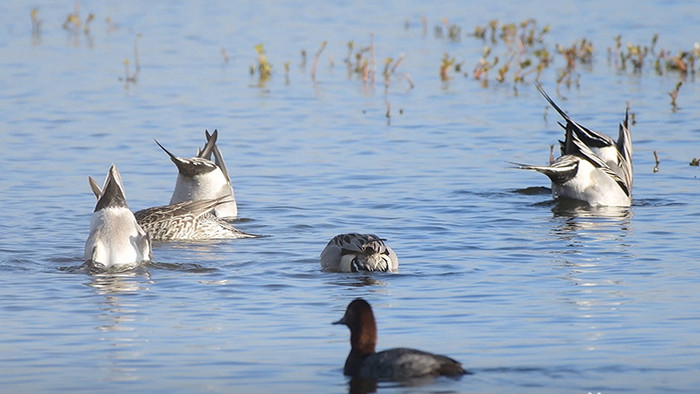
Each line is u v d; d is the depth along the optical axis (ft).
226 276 47.01
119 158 73.31
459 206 61.21
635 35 121.60
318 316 40.75
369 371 33.58
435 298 43.01
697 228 55.62
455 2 147.64
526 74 103.71
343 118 86.22
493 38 121.19
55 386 33.24
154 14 140.97
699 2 143.54
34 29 129.18
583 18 133.39
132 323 39.93
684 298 42.50
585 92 96.02
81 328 39.29
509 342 37.06
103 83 99.71
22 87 97.19
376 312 41.09
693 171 69.87
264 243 53.62
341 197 63.16
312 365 35.04
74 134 79.87
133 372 34.42
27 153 73.77
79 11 143.33
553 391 32.14
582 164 62.44
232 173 69.62
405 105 91.30
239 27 130.72
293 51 116.06
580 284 44.88
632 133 80.43
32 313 41.22
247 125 83.66
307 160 72.79
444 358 33.71
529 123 84.17
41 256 50.24
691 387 32.32
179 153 75.00
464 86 99.60
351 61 110.73
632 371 33.86
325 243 53.26
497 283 45.21
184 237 54.75
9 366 35.09
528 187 66.13
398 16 137.18
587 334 37.91
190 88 98.07
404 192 64.23
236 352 36.42
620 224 57.11
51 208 60.08
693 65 105.70
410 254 50.65
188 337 38.19
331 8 143.84
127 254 48.78
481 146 76.79
